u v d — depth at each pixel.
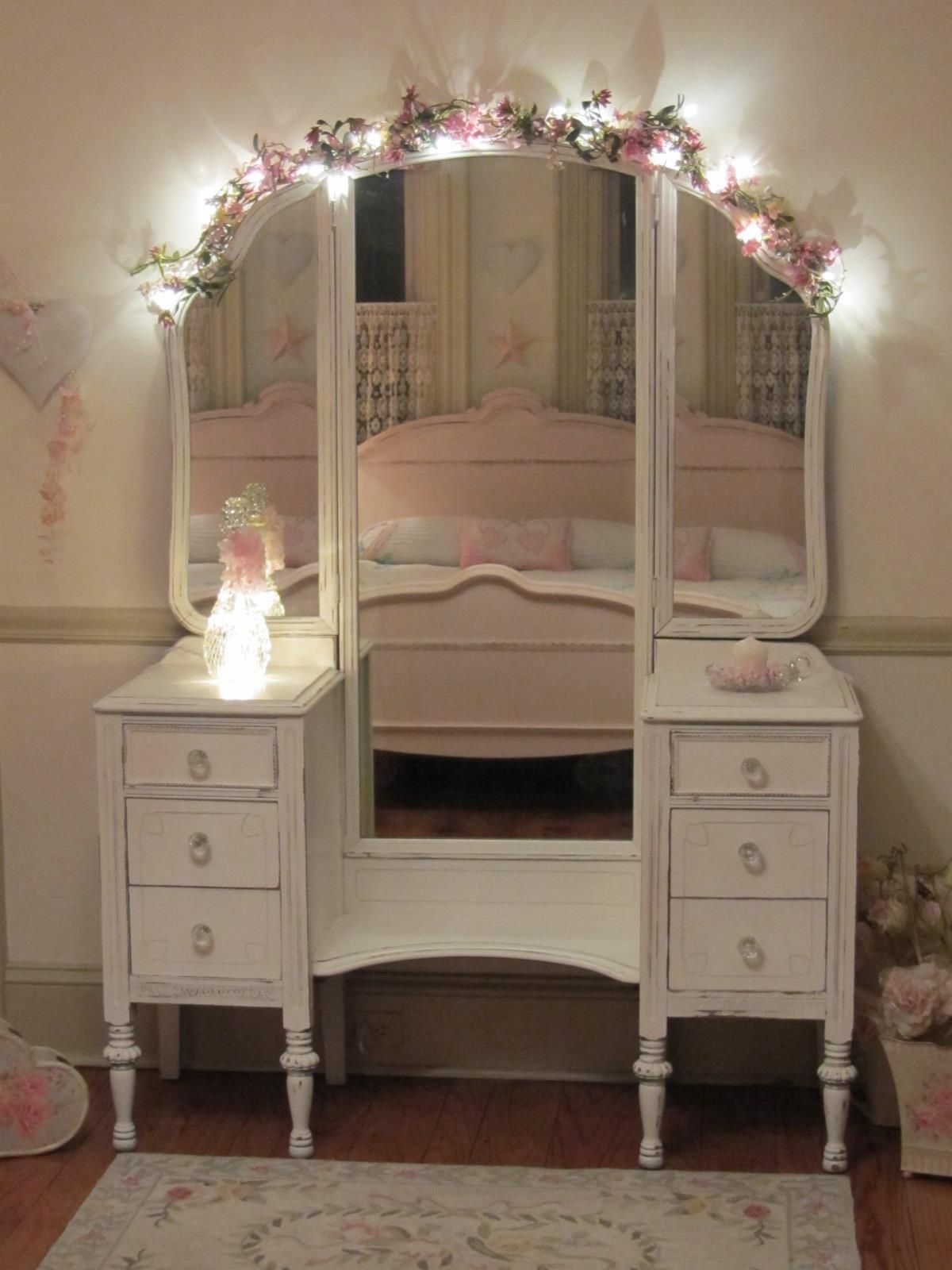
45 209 3.12
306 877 2.80
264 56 3.04
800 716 2.68
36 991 3.32
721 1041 3.20
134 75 3.07
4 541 3.22
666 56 2.97
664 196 2.95
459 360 3.02
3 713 3.27
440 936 2.97
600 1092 3.18
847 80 2.95
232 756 2.78
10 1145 2.94
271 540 3.09
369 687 3.11
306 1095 2.88
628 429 3.01
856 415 3.02
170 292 3.04
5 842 3.30
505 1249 2.58
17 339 3.15
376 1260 2.55
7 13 3.08
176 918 2.84
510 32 2.99
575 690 3.08
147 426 3.16
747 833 2.72
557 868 3.09
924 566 3.05
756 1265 2.53
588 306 2.99
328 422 3.05
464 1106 3.12
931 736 3.10
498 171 2.97
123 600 3.21
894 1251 2.58
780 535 3.01
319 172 2.99
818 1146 2.94
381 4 3.00
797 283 2.93
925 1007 2.74
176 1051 3.25
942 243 2.97
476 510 3.05
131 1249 2.59
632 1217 2.68
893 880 2.96
